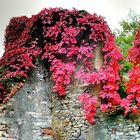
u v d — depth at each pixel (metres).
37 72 12.80
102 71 12.70
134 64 12.85
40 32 13.19
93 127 12.30
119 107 12.04
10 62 12.47
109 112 12.06
